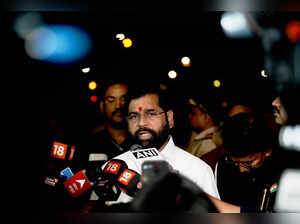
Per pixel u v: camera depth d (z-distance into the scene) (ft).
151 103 6.97
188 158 6.94
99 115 8.80
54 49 9.52
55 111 8.78
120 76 8.68
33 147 8.00
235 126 7.92
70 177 5.90
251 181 7.43
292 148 7.94
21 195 7.10
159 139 6.95
